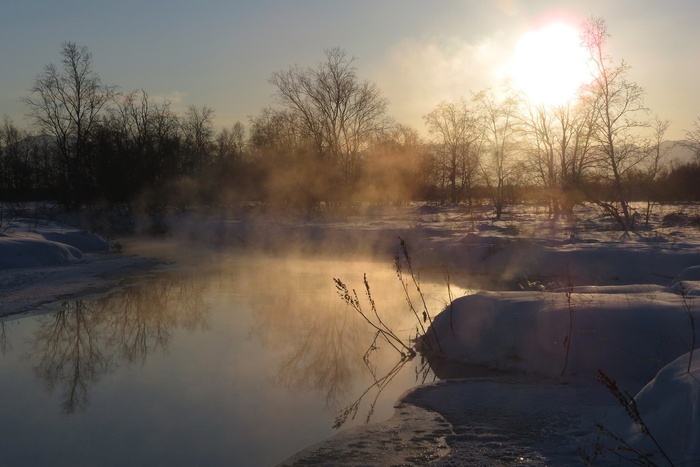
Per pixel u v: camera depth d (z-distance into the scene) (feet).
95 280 55.06
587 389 23.22
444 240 75.61
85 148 130.41
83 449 20.16
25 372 29.09
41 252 63.16
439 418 21.18
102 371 29.09
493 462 17.28
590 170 95.09
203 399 24.85
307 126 134.82
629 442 16.02
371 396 24.89
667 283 48.57
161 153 127.75
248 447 20.08
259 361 30.25
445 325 31.50
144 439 20.93
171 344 33.86
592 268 54.03
